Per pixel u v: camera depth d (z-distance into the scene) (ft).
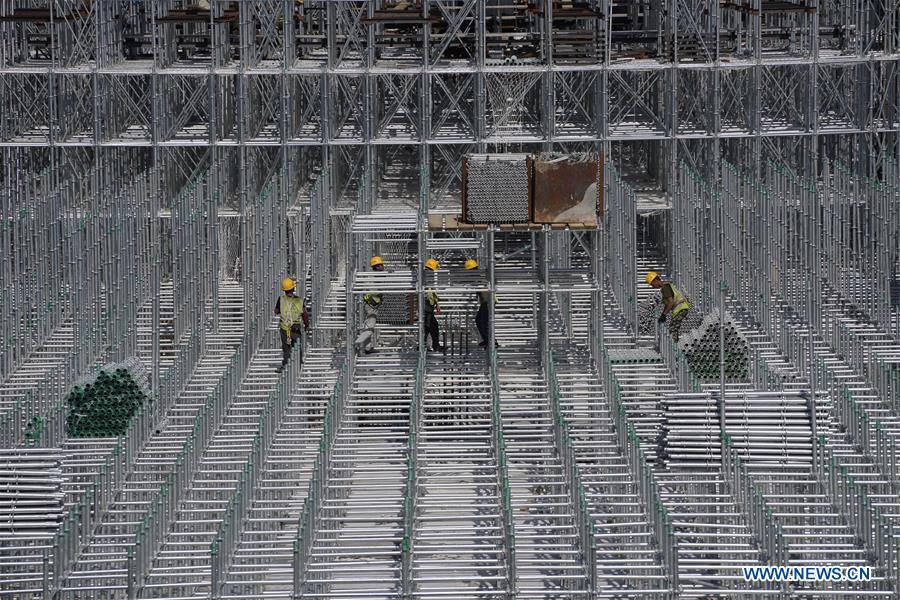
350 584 290.76
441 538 295.48
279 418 346.54
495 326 403.75
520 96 474.90
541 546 290.97
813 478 315.37
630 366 372.58
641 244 487.61
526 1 529.04
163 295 422.41
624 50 516.32
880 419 340.80
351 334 369.30
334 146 473.67
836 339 383.86
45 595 275.39
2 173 496.23
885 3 495.00
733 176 436.35
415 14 475.31
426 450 334.44
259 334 396.57
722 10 546.67
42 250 396.57
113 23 492.13
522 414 353.10
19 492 300.20
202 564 299.58
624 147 547.08
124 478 320.50
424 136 469.16
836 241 414.21
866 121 481.46
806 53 503.20
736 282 417.49
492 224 371.97
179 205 398.01
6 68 473.26
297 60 497.05
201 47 525.34
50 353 384.47
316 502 300.61
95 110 465.06
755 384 356.79
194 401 368.07
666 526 282.15
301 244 416.67
